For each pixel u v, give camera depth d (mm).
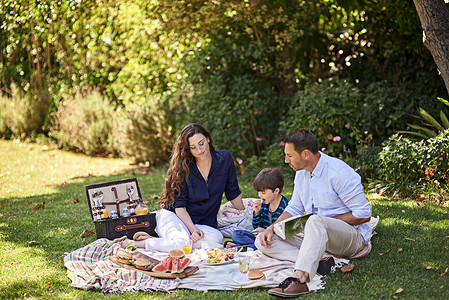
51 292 3203
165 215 4184
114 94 11477
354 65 8609
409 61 7805
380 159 5758
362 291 2965
